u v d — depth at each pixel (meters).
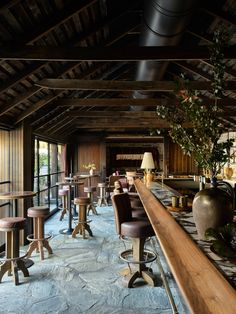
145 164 5.01
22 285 3.54
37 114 5.84
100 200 9.59
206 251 1.43
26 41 3.30
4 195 4.25
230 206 1.67
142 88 4.95
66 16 3.36
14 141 5.40
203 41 5.30
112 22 4.44
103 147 10.91
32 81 4.50
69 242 5.35
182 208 2.54
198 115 1.76
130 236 3.18
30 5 2.97
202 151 1.80
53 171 8.89
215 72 1.76
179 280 1.08
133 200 4.47
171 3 2.42
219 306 0.89
